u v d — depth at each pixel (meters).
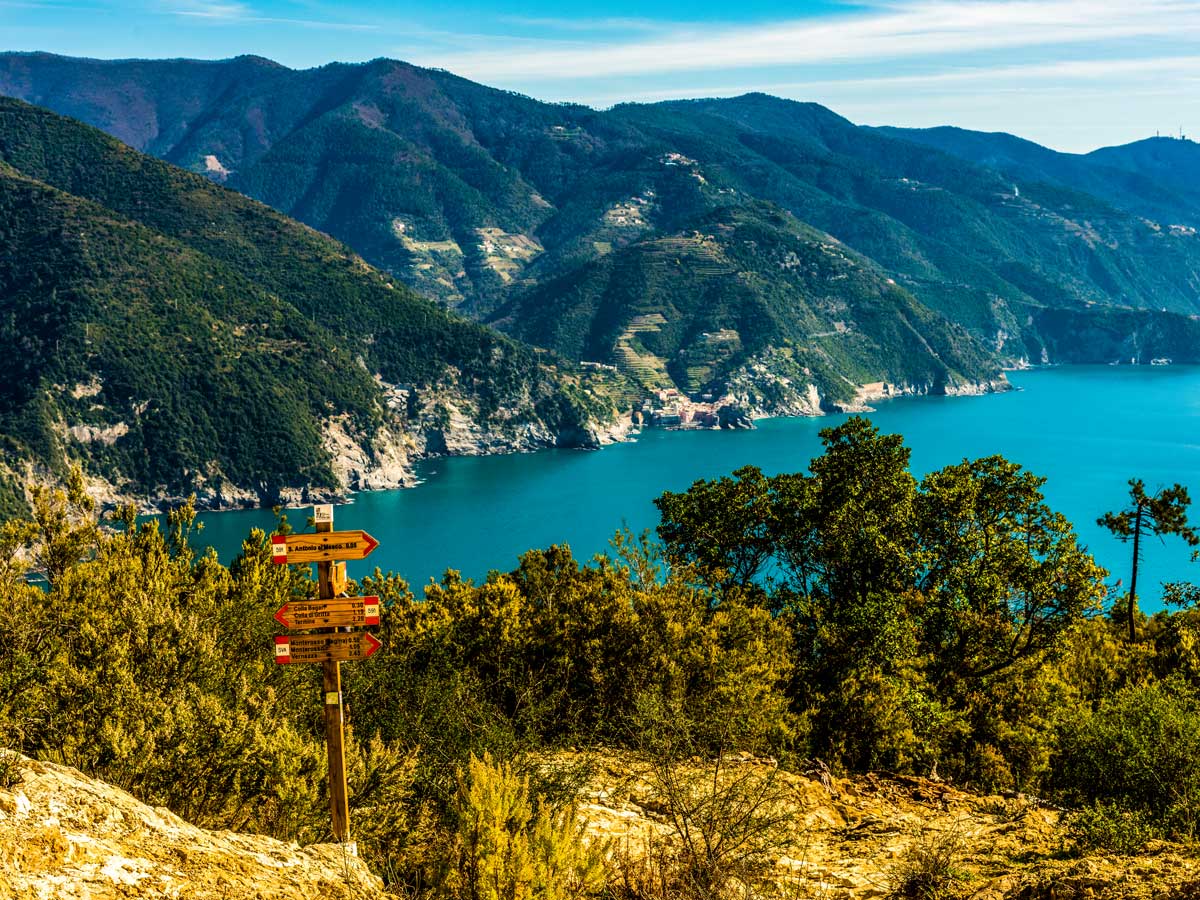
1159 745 21.52
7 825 10.02
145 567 25.20
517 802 14.43
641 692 22.88
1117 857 15.28
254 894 10.72
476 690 23.12
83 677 16.98
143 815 11.50
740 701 26.36
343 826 15.08
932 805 21.72
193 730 16.31
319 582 14.86
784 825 17.36
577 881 14.42
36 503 25.66
